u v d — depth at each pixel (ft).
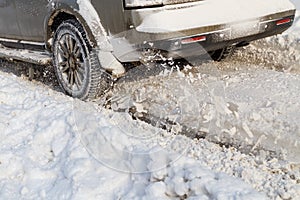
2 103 14.87
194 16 13.82
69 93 16.30
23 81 19.13
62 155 10.96
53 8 16.08
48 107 13.42
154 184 8.91
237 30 14.61
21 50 19.52
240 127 12.59
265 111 13.32
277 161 10.76
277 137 11.90
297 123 12.42
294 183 9.64
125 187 9.52
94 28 14.53
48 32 17.01
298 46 18.37
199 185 8.57
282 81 16.02
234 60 19.48
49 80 18.88
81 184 9.61
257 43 19.49
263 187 9.45
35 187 10.18
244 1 14.96
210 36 14.10
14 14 18.95
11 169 10.78
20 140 12.15
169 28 13.41
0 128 12.66
